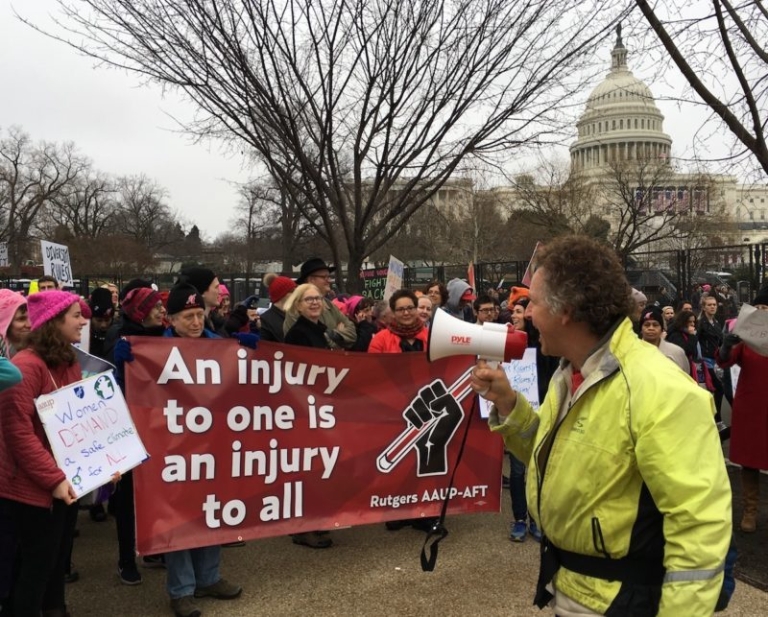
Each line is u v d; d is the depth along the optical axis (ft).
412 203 33.37
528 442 6.86
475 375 6.80
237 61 25.94
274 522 13.43
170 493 12.45
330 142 27.84
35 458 9.68
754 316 15.47
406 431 14.79
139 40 25.17
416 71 27.43
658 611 5.04
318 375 13.98
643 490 5.35
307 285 15.78
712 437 5.15
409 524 16.96
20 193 184.75
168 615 12.26
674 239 98.12
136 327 13.91
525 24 26.63
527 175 104.47
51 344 10.33
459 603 12.54
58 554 10.93
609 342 5.60
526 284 23.39
